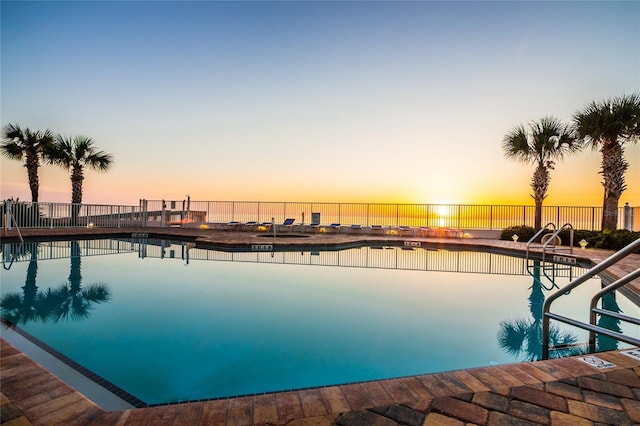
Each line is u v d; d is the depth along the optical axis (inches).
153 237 570.6
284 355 121.0
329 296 204.4
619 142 407.8
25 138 603.8
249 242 410.3
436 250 433.4
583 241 376.5
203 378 103.2
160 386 97.9
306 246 418.3
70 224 597.0
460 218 598.5
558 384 76.9
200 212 746.2
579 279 102.0
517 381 78.4
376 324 155.8
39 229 502.6
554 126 484.7
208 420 62.7
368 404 68.4
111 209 653.3
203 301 191.6
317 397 71.1
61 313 169.0
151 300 193.5
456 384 76.8
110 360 115.1
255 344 131.1
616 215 406.9
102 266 295.0
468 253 404.8
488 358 120.4
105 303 187.0
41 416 64.3
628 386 76.0
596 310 106.7
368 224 677.3
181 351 123.4
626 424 61.8
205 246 427.5
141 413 65.4
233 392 95.0
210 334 141.3
